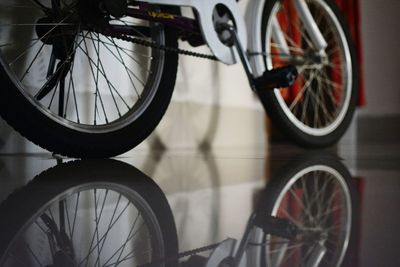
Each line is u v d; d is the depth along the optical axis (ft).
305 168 2.95
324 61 4.76
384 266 0.83
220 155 4.21
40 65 3.86
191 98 5.24
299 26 5.94
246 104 5.95
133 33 3.49
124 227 1.22
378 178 2.41
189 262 0.88
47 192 1.84
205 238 1.09
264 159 3.75
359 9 7.47
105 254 0.94
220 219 1.33
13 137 3.86
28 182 2.15
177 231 1.16
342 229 1.18
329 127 4.99
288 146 5.95
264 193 1.89
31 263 0.88
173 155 4.23
